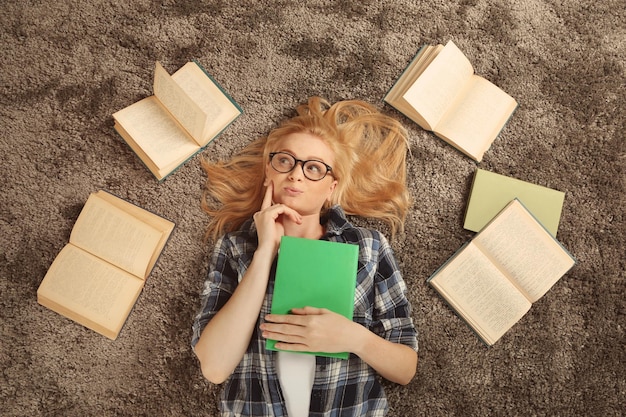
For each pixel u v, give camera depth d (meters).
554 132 1.45
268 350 1.16
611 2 1.52
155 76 1.37
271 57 1.48
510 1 1.51
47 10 1.50
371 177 1.41
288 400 1.15
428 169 1.44
